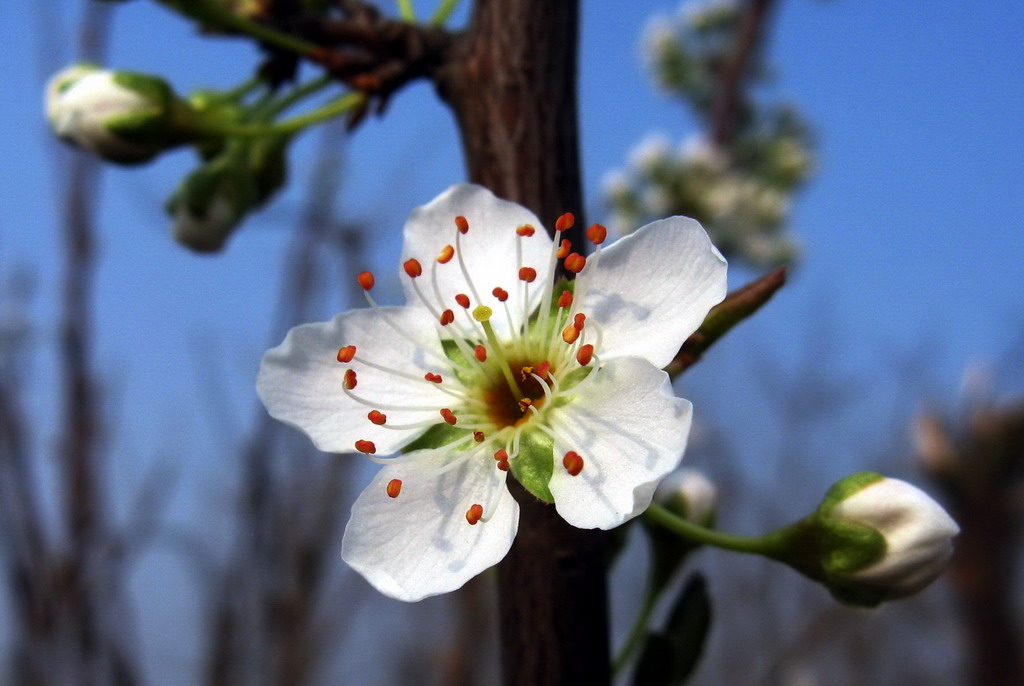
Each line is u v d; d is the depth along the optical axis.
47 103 0.15
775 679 0.27
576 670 0.12
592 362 0.12
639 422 0.12
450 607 0.24
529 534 0.12
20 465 0.20
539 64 0.13
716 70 0.32
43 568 0.20
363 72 0.14
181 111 0.14
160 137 0.14
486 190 0.13
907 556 0.13
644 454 0.12
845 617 0.24
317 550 0.23
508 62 0.13
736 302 0.12
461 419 0.13
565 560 0.12
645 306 0.12
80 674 0.20
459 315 0.13
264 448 0.23
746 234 0.32
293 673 0.22
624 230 0.31
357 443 0.12
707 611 0.13
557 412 0.12
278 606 0.22
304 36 0.14
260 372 0.12
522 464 0.12
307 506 0.23
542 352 0.13
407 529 0.12
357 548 0.12
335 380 0.13
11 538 0.20
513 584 0.12
